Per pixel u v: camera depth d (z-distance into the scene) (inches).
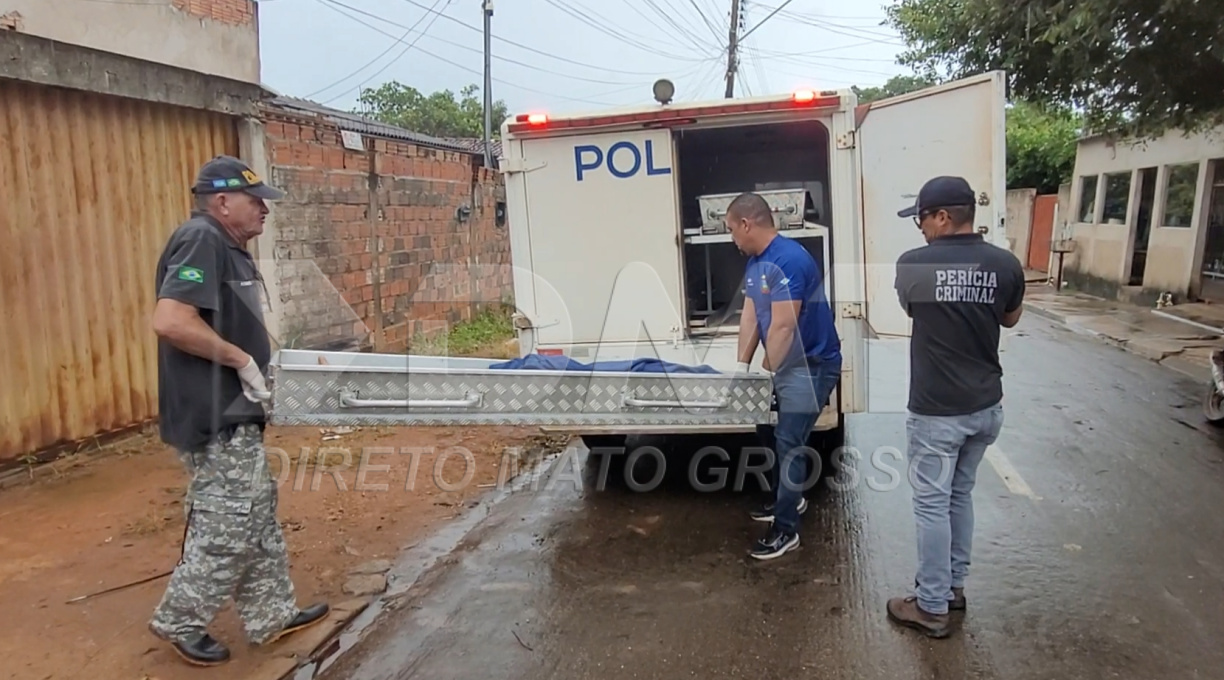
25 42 207.5
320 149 328.2
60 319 227.6
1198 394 339.0
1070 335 511.2
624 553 188.4
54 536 186.4
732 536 197.3
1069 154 902.4
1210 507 209.5
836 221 200.4
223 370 129.9
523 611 161.5
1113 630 149.7
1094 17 298.2
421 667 142.3
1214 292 572.4
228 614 156.6
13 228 213.6
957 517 153.9
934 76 446.6
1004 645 145.3
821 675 137.6
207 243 126.4
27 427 220.7
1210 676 135.2
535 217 212.5
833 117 196.7
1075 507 209.9
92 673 134.4
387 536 196.4
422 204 411.2
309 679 138.6
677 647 147.4
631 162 207.0
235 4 304.7
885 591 167.0
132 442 250.7
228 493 132.6
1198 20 300.2
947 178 146.9
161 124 258.5
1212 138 552.1
